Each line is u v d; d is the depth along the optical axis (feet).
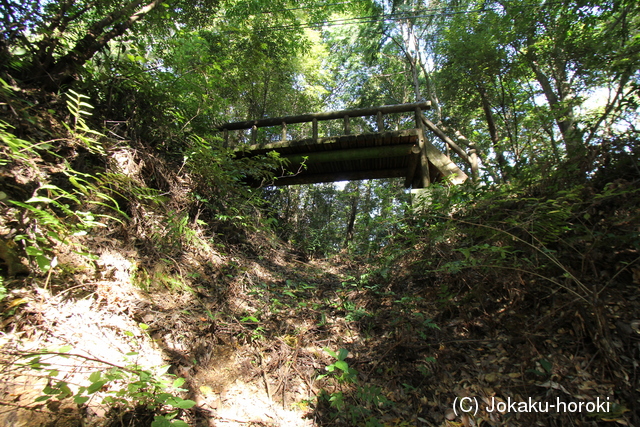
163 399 4.60
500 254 7.95
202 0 16.65
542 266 7.35
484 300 8.46
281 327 9.11
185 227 10.19
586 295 6.57
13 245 6.05
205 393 6.35
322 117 19.20
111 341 6.33
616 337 6.33
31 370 4.95
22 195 6.68
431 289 9.90
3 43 8.32
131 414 5.04
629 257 7.39
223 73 17.37
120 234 8.83
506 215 8.75
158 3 11.56
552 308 7.37
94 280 7.16
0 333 5.18
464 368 7.18
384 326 9.17
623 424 5.24
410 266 10.73
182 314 8.16
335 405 6.27
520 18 20.77
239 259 12.68
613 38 14.60
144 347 6.69
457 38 26.71
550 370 6.41
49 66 9.50
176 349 7.13
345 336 9.08
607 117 9.57
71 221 7.02
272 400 6.66
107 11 11.18
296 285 12.57
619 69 10.39
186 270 9.76
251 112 28.22
